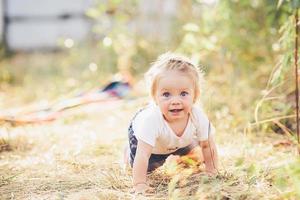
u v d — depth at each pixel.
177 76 3.27
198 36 6.12
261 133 4.50
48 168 3.86
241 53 5.91
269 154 3.96
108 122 5.46
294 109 4.54
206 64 6.23
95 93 6.50
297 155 3.66
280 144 4.20
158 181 3.38
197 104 3.52
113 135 4.84
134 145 3.42
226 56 5.88
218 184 3.04
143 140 3.26
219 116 5.00
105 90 6.55
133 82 6.81
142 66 7.75
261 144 4.18
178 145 3.41
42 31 10.87
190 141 3.43
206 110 5.11
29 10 10.83
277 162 3.64
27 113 5.93
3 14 10.65
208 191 3.00
